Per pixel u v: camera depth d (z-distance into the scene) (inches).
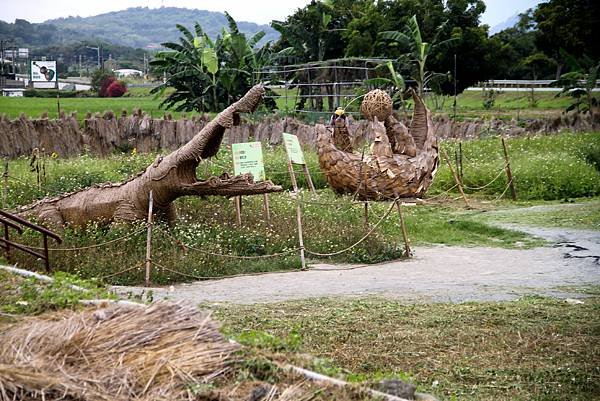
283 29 1882.4
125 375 263.9
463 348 376.2
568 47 2074.3
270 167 986.7
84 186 796.0
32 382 247.0
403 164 861.8
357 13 1963.6
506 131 1374.3
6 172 725.3
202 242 579.2
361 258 605.6
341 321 412.2
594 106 1688.0
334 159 850.1
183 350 283.6
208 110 1728.6
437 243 698.2
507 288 508.7
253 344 317.7
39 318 320.8
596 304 460.4
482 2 1957.4
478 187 986.7
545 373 344.8
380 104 869.2
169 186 604.7
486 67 1955.0
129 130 1172.5
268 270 562.6
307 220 674.2
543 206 886.4
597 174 1021.8
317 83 1766.7
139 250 550.3
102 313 301.4
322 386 281.4
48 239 551.8
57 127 1109.1
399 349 371.6
